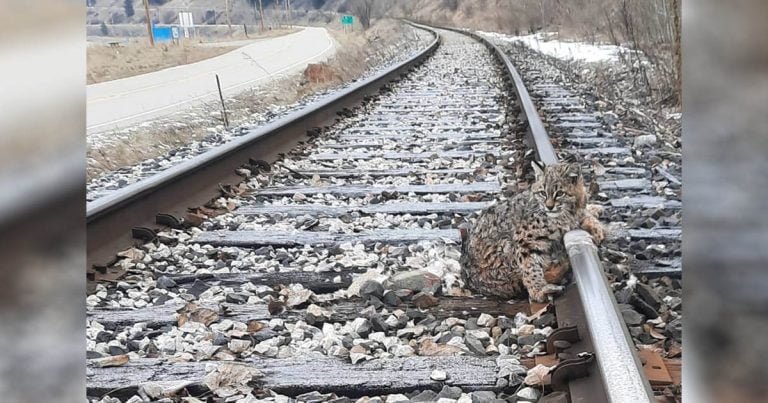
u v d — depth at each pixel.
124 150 8.03
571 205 3.07
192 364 2.59
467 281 3.34
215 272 3.63
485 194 5.12
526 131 7.23
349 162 6.57
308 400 2.32
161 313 3.09
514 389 2.36
